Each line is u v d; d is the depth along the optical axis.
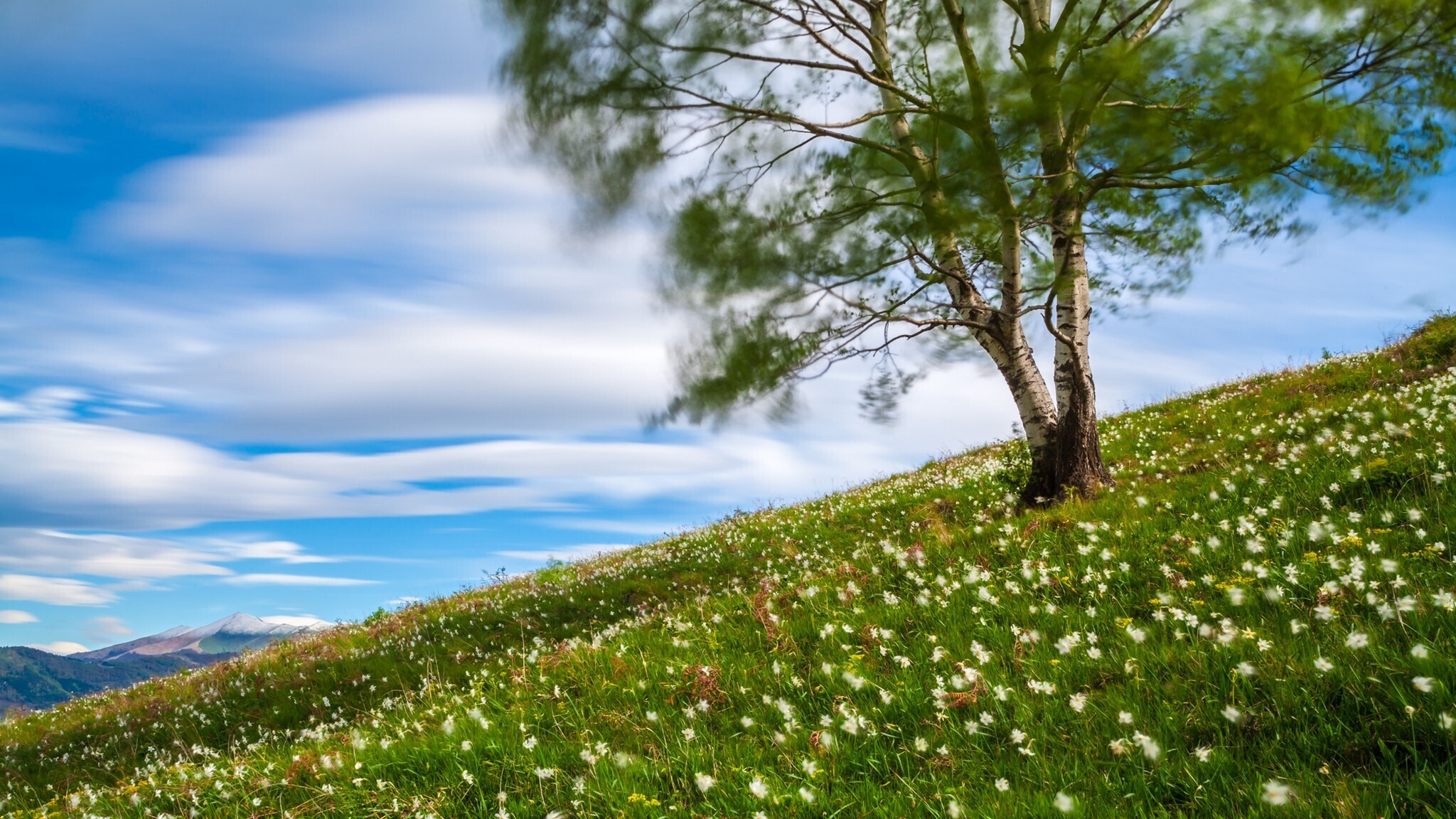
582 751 4.93
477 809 4.50
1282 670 4.13
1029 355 10.91
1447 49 8.58
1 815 6.41
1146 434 14.27
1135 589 5.92
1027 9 9.91
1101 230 11.49
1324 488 6.84
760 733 4.98
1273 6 8.59
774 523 15.72
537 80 9.18
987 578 6.71
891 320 9.76
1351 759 3.51
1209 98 8.77
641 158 9.51
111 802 5.94
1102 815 3.46
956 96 9.25
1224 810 3.35
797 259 9.38
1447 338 12.97
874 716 4.82
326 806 4.80
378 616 16.47
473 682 7.33
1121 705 4.27
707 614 8.03
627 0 9.22
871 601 7.09
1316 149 9.25
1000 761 4.10
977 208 9.00
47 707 14.39
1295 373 15.50
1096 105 8.77
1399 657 3.88
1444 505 5.72
